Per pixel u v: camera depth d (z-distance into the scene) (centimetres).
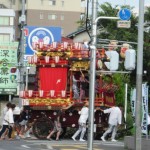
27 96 3778
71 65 3791
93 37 2241
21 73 4494
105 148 3078
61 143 3428
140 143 2434
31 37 4588
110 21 6353
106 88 3794
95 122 3759
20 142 3478
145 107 3000
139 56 2423
